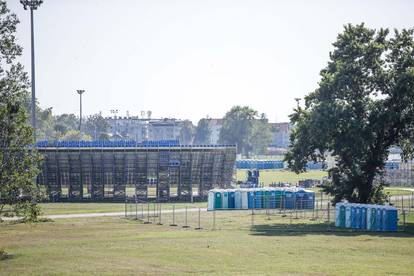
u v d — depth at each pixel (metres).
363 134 167.62
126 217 177.38
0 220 115.44
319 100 177.88
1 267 92.31
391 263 93.31
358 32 180.50
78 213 192.62
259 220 167.88
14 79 111.38
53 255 104.31
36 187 115.88
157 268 89.31
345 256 101.31
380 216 142.50
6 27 109.62
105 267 90.44
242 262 94.69
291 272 84.75
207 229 146.00
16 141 110.44
